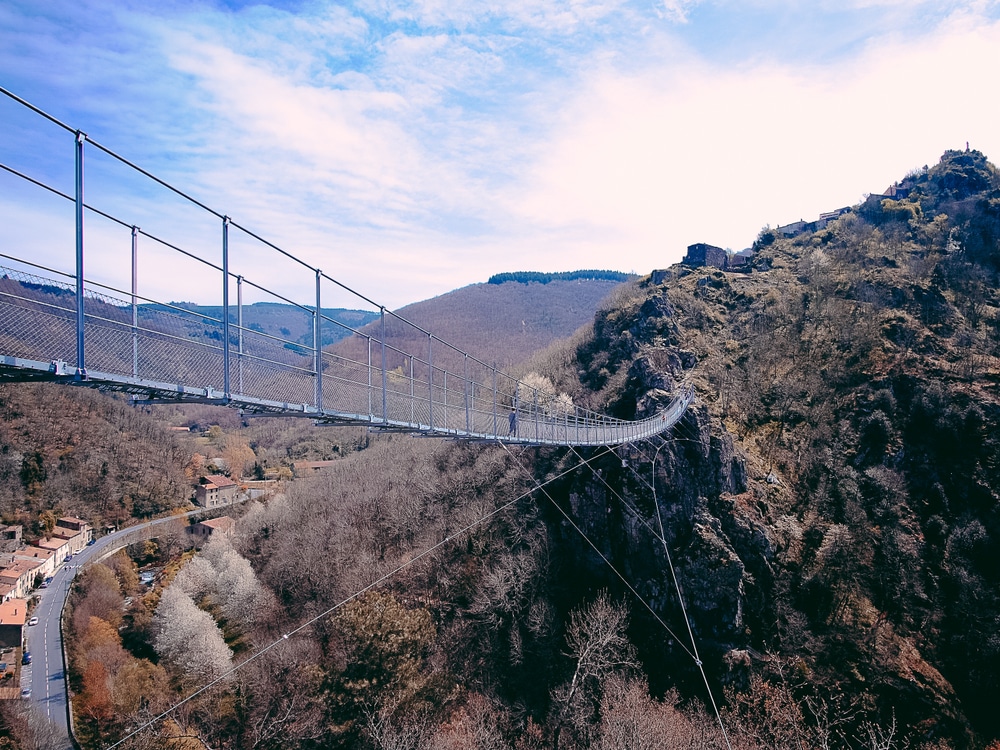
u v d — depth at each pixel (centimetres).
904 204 9175
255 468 9525
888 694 3931
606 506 4928
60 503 7356
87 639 5094
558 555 5000
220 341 1453
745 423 5956
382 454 7438
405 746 3275
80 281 1069
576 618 4491
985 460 5144
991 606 4328
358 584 4706
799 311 7356
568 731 3709
